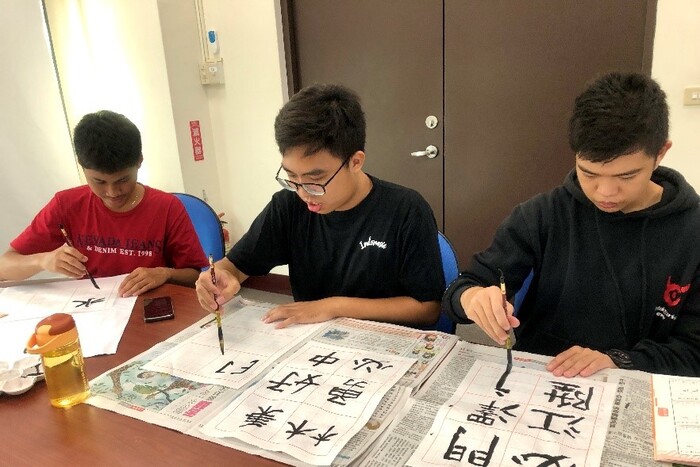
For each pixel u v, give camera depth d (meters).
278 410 0.86
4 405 0.92
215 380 0.96
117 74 3.16
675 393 0.85
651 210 1.10
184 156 3.13
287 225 1.44
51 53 2.94
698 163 2.09
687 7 1.98
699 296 1.07
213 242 1.90
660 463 0.71
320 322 1.17
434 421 0.81
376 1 2.71
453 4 2.53
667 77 2.07
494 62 2.52
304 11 2.90
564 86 2.41
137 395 0.93
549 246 1.21
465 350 1.02
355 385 0.92
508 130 2.58
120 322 1.23
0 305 1.33
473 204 2.78
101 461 0.77
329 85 1.25
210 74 3.10
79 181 3.14
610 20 2.25
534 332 1.26
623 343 1.16
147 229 1.71
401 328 1.13
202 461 0.76
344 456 0.75
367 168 3.00
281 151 1.17
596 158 0.95
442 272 1.35
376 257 1.35
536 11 2.38
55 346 0.88
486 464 0.72
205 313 1.25
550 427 0.79
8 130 2.87
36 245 1.68
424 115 2.77
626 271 1.14
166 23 2.92
